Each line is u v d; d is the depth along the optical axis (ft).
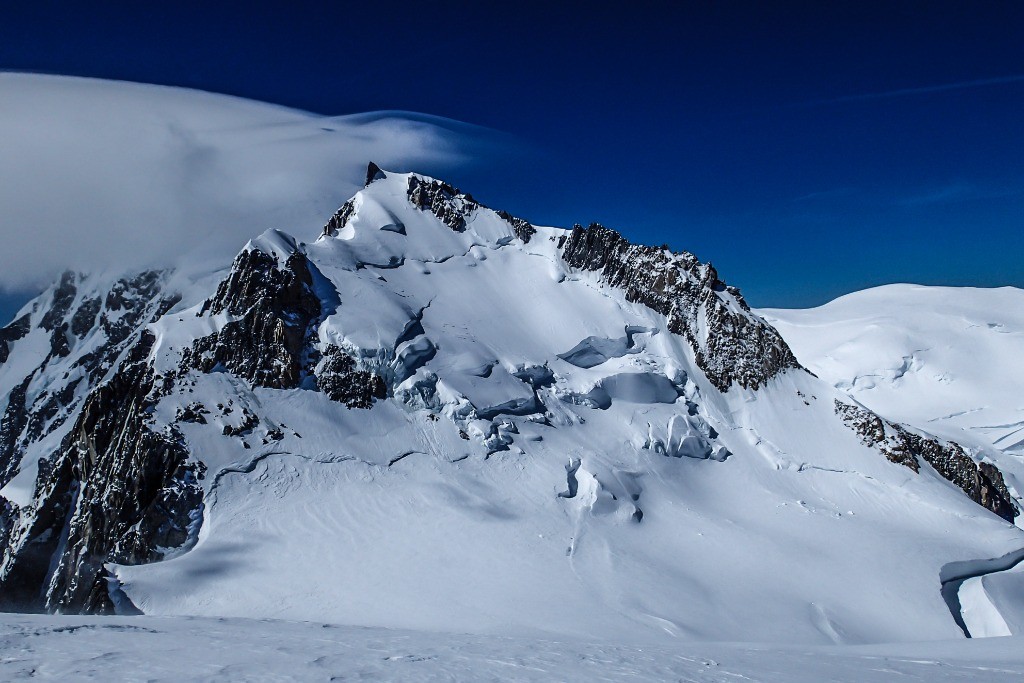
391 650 103.19
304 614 178.40
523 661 99.45
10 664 83.61
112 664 85.20
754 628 188.85
